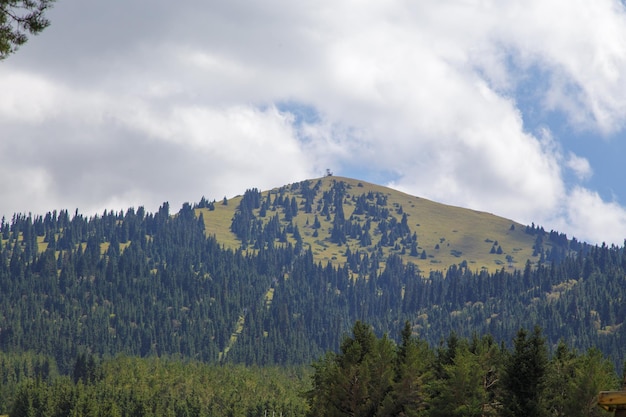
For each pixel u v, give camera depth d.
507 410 102.94
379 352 128.50
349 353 127.94
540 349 103.56
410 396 123.56
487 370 126.06
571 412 112.44
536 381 103.19
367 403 124.50
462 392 117.81
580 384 112.50
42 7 32.75
